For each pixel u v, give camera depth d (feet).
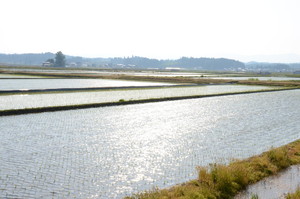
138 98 120.57
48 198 31.14
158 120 78.02
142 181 36.78
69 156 45.62
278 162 42.78
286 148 51.06
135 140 56.90
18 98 107.24
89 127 66.90
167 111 93.45
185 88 182.91
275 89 189.98
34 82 184.75
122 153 48.24
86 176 37.70
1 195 31.27
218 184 33.63
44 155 45.60
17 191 32.48
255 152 50.47
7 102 96.68
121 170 40.37
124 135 60.54
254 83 243.60
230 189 33.14
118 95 129.39
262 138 60.75
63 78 237.04
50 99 108.17
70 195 32.07
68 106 91.30
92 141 55.06
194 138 59.67
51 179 36.27
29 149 48.47
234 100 128.16
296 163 43.91
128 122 74.18
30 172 38.32
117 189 34.12
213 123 75.82
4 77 216.74
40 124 68.28
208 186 33.63
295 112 97.71
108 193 32.94
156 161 44.65
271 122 78.79
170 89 170.60
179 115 86.74
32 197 31.17
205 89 180.14
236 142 57.06
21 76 240.73
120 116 82.23
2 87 144.97
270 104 117.70
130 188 34.50
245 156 48.06
